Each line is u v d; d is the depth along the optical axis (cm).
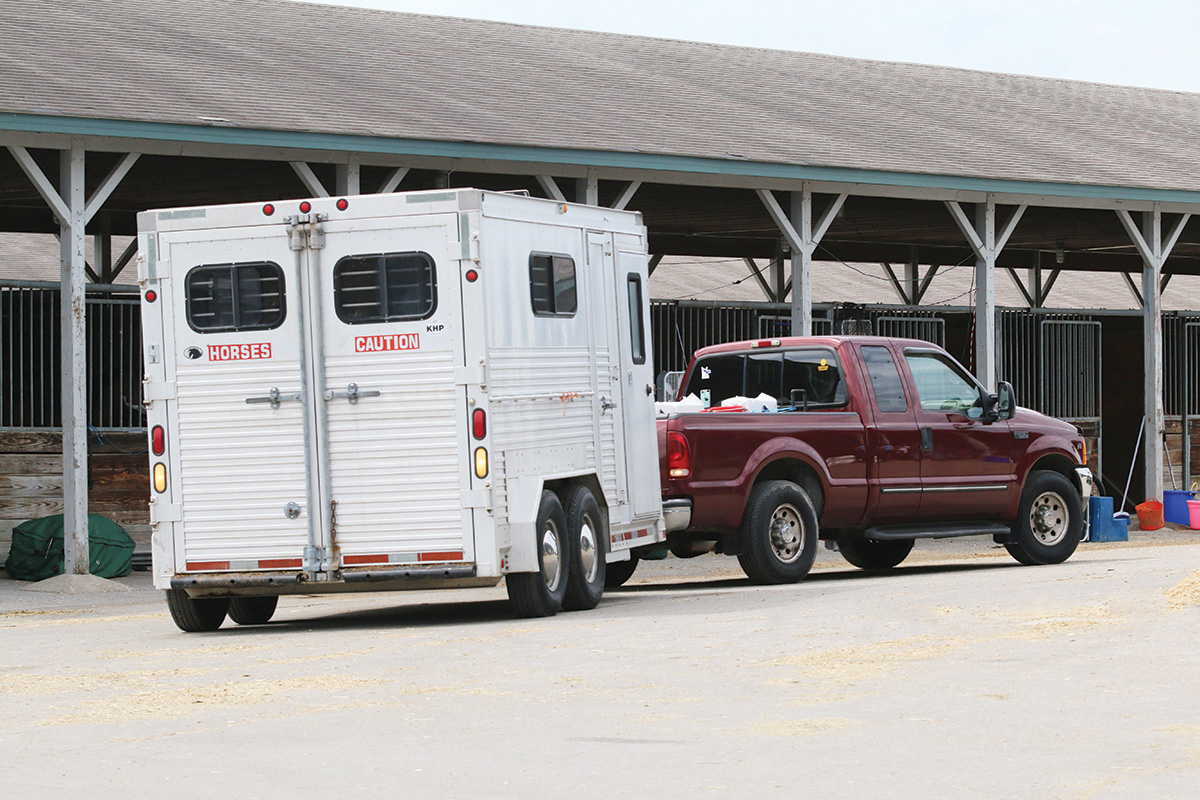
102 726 883
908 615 1232
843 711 845
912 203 2930
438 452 1284
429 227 1283
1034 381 3006
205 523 1333
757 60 3297
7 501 2116
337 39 2667
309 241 1303
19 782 743
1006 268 3894
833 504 1717
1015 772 697
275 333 1315
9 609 1659
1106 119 3397
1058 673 937
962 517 1838
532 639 1193
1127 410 3306
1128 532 2822
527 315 1350
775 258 3562
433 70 2556
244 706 932
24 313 2297
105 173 2402
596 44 3114
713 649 1095
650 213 2967
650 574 2091
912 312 2912
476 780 717
